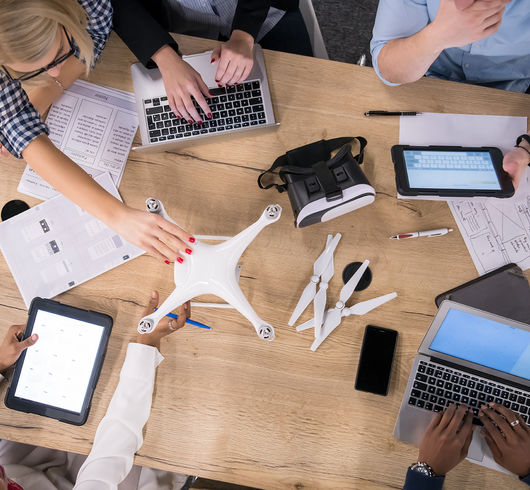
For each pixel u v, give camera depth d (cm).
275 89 117
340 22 195
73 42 103
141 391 103
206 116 111
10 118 101
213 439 110
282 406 110
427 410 109
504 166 109
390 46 114
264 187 116
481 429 108
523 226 114
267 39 145
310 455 110
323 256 113
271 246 114
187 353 111
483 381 110
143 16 112
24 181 115
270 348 112
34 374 106
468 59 129
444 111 117
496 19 92
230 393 111
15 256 113
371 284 113
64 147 114
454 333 106
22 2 81
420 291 113
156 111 112
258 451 110
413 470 104
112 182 114
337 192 102
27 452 131
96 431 104
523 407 109
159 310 87
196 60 114
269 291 113
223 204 115
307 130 116
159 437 110
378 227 114
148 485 130
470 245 114
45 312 106
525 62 128
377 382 110
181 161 115
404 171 109
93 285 113
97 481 95
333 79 117
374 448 109
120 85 116
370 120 117
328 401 110
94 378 107
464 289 112
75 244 114
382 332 111
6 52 86
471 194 108
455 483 109
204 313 112
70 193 101
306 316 112
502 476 108
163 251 93
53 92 113
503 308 111
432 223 115
